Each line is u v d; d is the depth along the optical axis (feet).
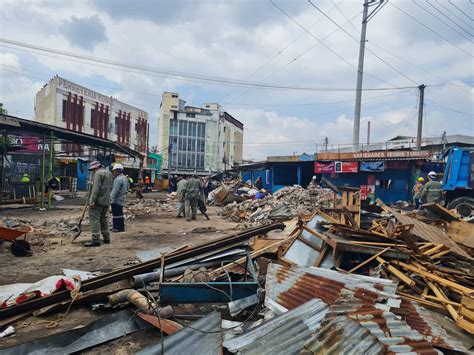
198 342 9.76
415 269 14.82
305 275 13.76
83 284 13.76
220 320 11.00
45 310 12.92
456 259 17.43
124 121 140.26
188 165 187.32
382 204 27.55
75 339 10.78
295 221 26.11
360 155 71.97
